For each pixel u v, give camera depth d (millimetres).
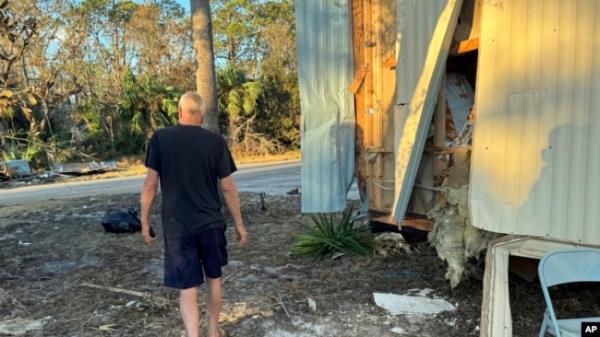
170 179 2672
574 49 2645
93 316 3369
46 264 4836
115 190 11305
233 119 22047
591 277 2375
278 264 4559
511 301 3324
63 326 3193
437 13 3518
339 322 3133
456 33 3637
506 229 3004
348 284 3887
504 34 2969
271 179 12500
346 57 4777
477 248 3291
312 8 4848
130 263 4793
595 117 2582
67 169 16438
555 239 2781
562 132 2723
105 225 6273
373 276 4066
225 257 2871
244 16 29531
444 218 3586
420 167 4109
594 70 2572
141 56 25516
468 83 4211
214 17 29516
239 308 3412
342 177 4891
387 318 3172
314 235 4969
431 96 3596
